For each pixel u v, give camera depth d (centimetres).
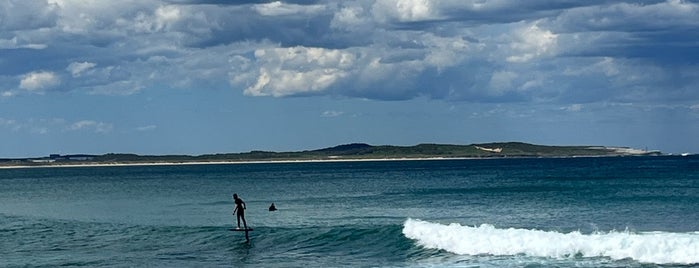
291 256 3416
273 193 8819
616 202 5812
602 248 3031
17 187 13100
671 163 18500
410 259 3228
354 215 5525
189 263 3266
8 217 6181
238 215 3950
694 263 2839
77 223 5172
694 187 7456
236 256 3444
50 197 9606
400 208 6059
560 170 14562
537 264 2941
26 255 3562
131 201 8088
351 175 15325
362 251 3481
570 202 5994
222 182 12912
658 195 6388
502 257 3117
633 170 13325
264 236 3972
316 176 15150
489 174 13562
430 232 3528
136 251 3638
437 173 15188
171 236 4125
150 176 18000
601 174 11712
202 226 4684
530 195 7031
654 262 2881
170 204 7381
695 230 3950
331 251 3522
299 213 5803
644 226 4191
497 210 5547
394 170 18600
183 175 18112
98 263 3288
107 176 19088
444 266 3016
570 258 3020
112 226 4797
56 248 3794
